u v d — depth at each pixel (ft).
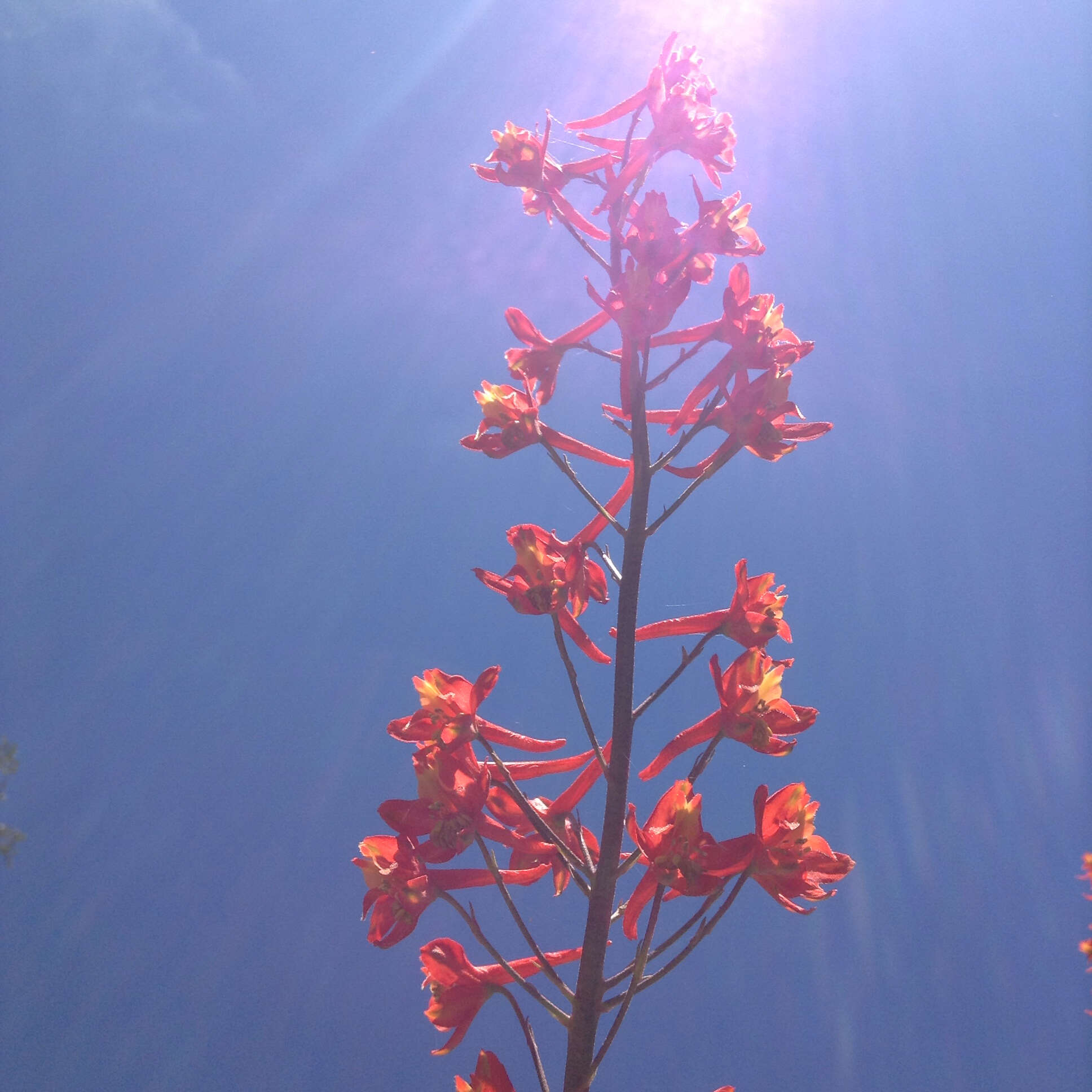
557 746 0.75
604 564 0.74
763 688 0.72
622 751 0.70
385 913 0.71
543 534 0.73
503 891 0.70
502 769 0.71
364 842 0.72
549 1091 0.68
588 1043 0.67
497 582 0.72
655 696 0.72
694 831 0.68
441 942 0.71
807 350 0.74
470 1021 0.70
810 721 0.71
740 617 0.73
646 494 0.74
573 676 0.71
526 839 0.73
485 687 0.73
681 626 0.74
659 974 0.67
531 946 0.70
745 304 0.75
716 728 0.73
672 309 0.72
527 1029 0.69
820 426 0.73
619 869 0.70
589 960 0.68
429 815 0.71
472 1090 0.70
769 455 0.74
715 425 0.74
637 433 0.74
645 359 0.74
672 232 0.75
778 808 0.69
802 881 0.68
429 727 0.73
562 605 0.71
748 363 0.74
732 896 0.67
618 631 0.72
